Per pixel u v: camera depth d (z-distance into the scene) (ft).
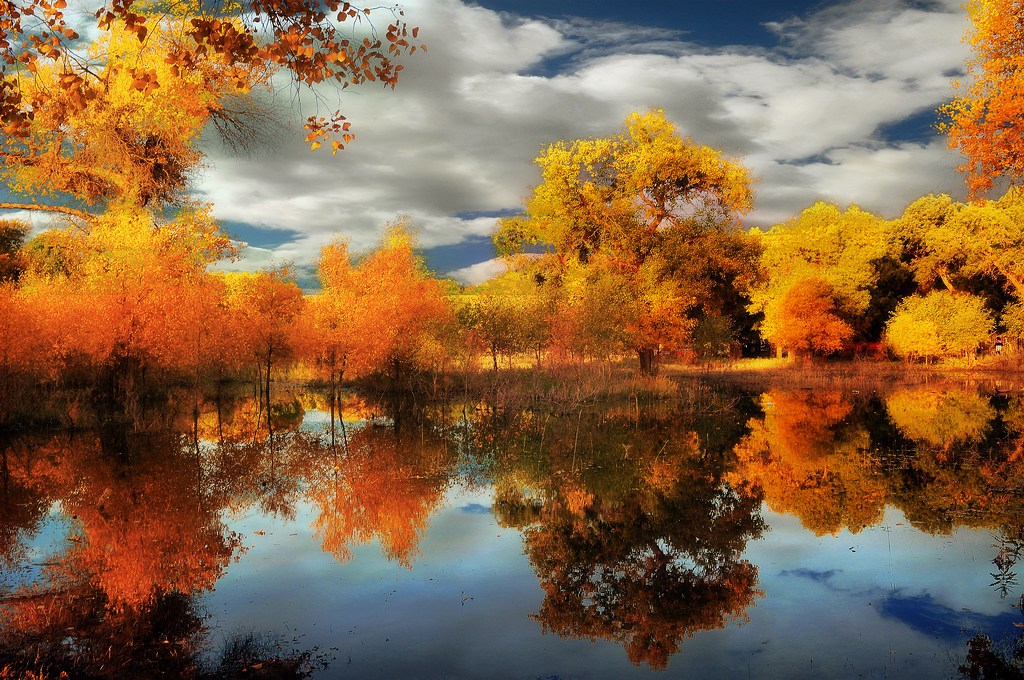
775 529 32.65
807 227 184.14
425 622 21.97
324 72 18.62
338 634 20.99
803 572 26.73
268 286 93.56
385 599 23.95
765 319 176.86
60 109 39.65
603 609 23.22
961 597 23.82
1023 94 40.32
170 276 72.18
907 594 24.21
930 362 157.89
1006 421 67.62
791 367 152.87
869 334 191.93
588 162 127.24
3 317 62.49
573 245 131.95
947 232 166.20
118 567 27.32
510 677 18.24
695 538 31.32
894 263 187.01
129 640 20.36
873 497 38.24
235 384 124.36
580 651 19.84
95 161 53.67
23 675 17.98
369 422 71.56
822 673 18.37
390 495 39.47
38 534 31.89
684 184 128.16
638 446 55.88
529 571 26.99
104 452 53.26
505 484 42.16
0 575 26.37
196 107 51.49
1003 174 42.78
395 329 94.94
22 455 51.78
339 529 32.73
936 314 153.48
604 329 102.42
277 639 20.58
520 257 137.90
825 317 163.73
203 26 17.60
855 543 30.17
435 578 26.11
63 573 26.55
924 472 44.37
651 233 127.85
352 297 91.25
